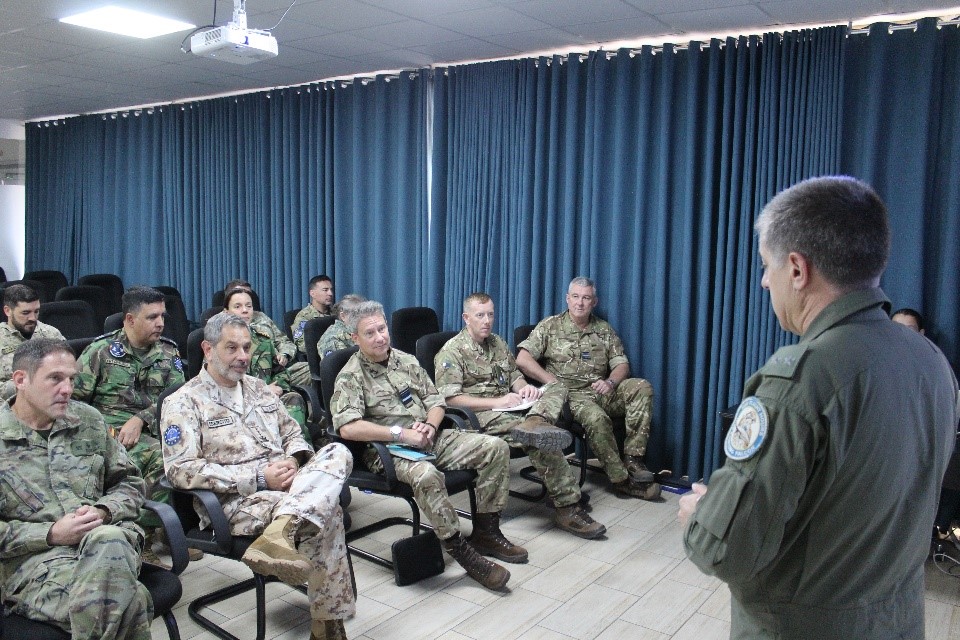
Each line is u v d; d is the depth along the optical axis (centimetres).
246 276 624
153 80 568
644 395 395
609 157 436
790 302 105
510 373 392
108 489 220
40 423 211
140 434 307
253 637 243
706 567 100
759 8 346
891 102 360
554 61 441
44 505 204
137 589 187
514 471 430
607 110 432
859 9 344
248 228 612
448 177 494
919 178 350
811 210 100
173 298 530
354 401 302
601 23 384
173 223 672
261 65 506
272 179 596
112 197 732
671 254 420
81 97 646
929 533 105
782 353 101
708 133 400
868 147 361
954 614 266
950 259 348
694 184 406
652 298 428
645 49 411
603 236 441
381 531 338
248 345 257
